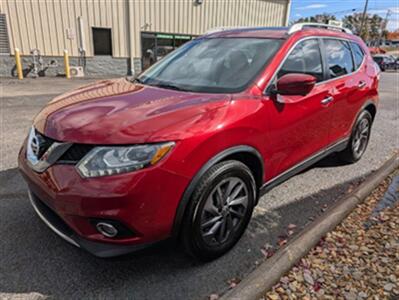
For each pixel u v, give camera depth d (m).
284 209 3.17
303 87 2.45
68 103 2.46
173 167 1.94
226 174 2.25
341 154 4.32
